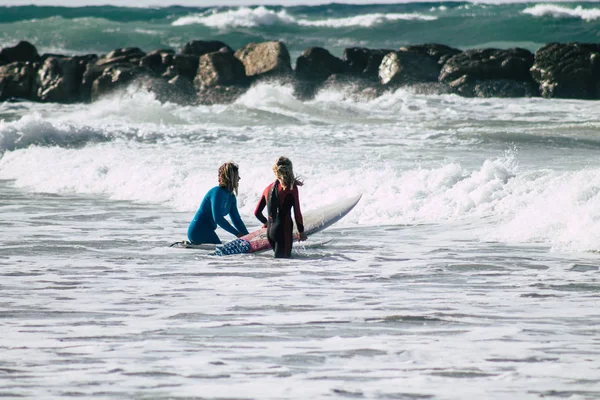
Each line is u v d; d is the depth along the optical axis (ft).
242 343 61.16
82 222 156.76
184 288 91.35
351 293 87.30
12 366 53.36
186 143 276.62
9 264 110.11
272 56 608.60
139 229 147.64
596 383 48.34
